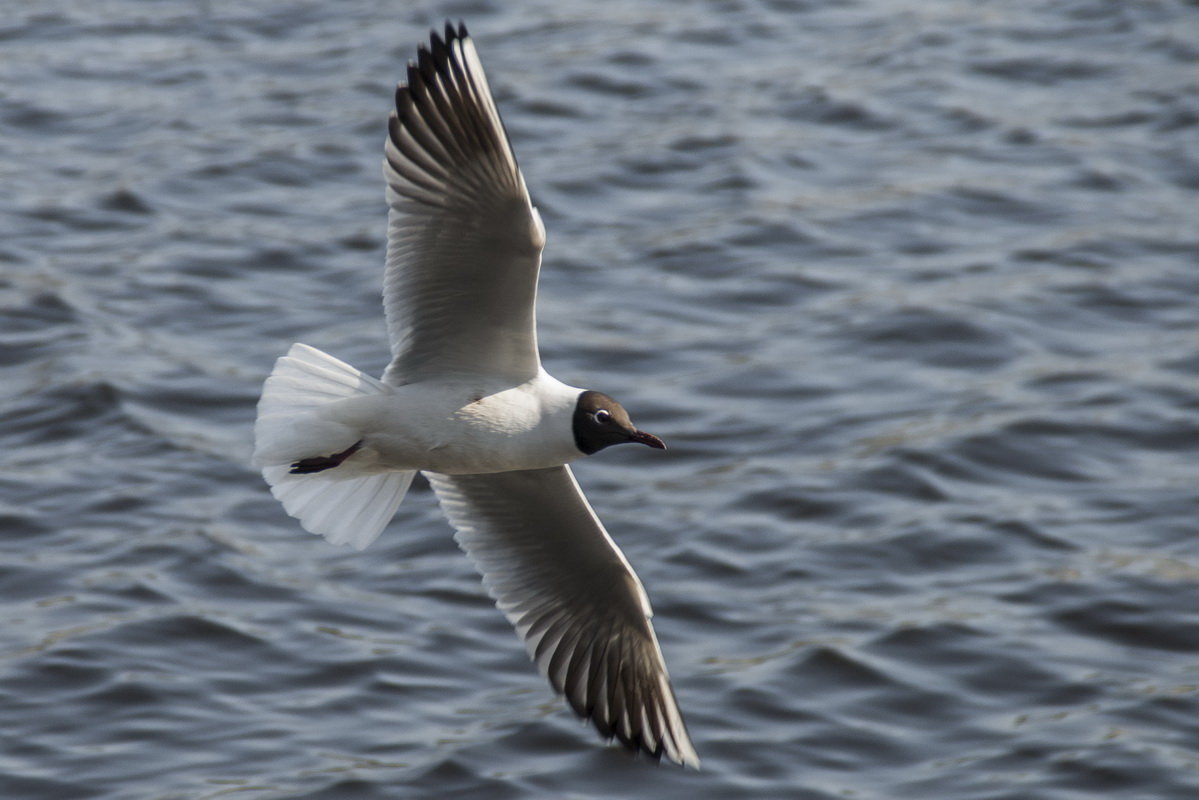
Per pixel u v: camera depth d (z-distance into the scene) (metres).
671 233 20.56
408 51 26.23
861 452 15.91
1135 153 23.00
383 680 12.80
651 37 26.89
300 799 11.41
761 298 19.12
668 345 18.02
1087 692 12.67
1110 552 14.48
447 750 11.97
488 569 10.61
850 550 14.46
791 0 28.97
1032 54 26.39
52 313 18.64
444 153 8.80
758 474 15.60
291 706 12.50
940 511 15.05
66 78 25.64
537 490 10.17
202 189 21.84
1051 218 21.19
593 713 10.48
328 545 14.71
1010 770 11.82
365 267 19.78
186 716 12.31
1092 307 18.94
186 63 26.19
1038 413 16.58
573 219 20.94
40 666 12.76
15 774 11.64
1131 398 16.91
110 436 16.25
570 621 10.51
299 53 26.48
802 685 12.73
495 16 27.94
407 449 9.39
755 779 11.75
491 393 9.43
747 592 13.96
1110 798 11.53
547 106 24.14
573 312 18.72
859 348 18.00
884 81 25.36
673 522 14.90
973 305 18.81
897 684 12.74
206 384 17.17
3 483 15.42
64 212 21.17
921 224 20.97
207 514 15.04
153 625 13.35
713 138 23.16
